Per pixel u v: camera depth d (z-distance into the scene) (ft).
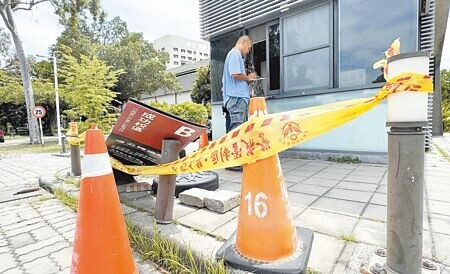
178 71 98.12
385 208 6.69
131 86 64.13
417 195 3.42
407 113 3.32
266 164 4.37
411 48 11.68
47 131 77.77
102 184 4.19
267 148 4.19
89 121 30.86
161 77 67.62
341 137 13.53
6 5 38.96
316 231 5.46
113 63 61.00
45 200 9.55
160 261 5.01
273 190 4.33
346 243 4.93
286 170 11.75
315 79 14.61
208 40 19.71
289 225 4.39
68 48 42.29
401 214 3.48
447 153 15.34
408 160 3.39
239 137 4.50
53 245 6.02
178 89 76.02
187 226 6.04
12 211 8.40
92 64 31.17
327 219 6.08
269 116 4.30
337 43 13.69
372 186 8.77
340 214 6.38
